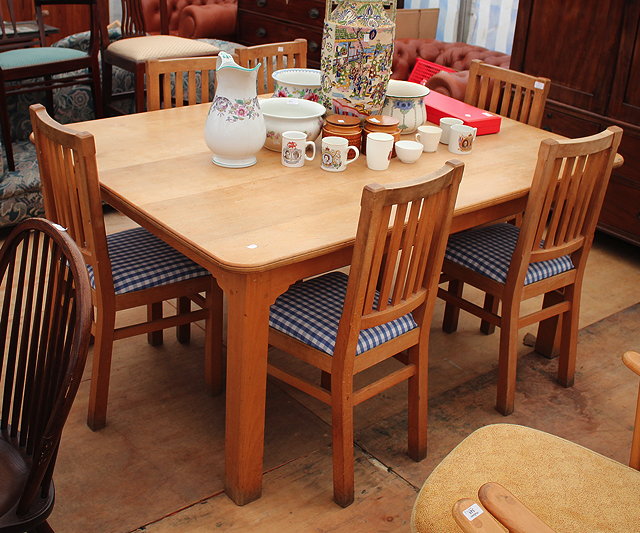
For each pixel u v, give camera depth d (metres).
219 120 2.11
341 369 1.84
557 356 2.74
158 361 2.55
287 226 1.85
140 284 2.11
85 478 2.02
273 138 2.30
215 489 2.02
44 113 1.98
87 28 6.47
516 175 2.29
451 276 2.50
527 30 3.61
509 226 2.62
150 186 2.04
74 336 1.27
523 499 1.49
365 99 2.38
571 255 2.42
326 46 2.36
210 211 1.91
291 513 1.96
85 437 2.17
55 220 2.14
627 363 1.54
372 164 2.25
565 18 3.43
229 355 1.85
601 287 3.25
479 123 2.62
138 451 2.14
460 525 1.14
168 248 2.27
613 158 2.23
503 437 1.65
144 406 2.33
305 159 2.31
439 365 2.65
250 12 5.79
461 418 2.37
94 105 4.04
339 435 1.92
